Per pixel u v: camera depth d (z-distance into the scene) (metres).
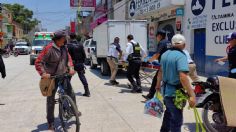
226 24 14.68
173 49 5.09
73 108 6.12
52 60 6.65
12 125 7.43
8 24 75.06
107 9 45.94
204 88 6.19
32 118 8.01
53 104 6.88
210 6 16.06
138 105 9.27
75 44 10.52
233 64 6.73
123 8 32.62
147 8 24.42
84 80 10.74
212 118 6.28
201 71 17.67
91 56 20.72
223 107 5.74
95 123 7.44
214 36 15.74
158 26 25.28
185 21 19.19
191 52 18.47
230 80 5.88
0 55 9.77
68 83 6.90
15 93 11.68
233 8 14.10
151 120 7.64
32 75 17.62
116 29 16.41
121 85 13.26
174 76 4.99
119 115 8.15
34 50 25.55
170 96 5.07
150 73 12.38
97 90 12.03
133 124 7.32
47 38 27.89
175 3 19.20
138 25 16.66
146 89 11.92
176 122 5.09
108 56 13.34
